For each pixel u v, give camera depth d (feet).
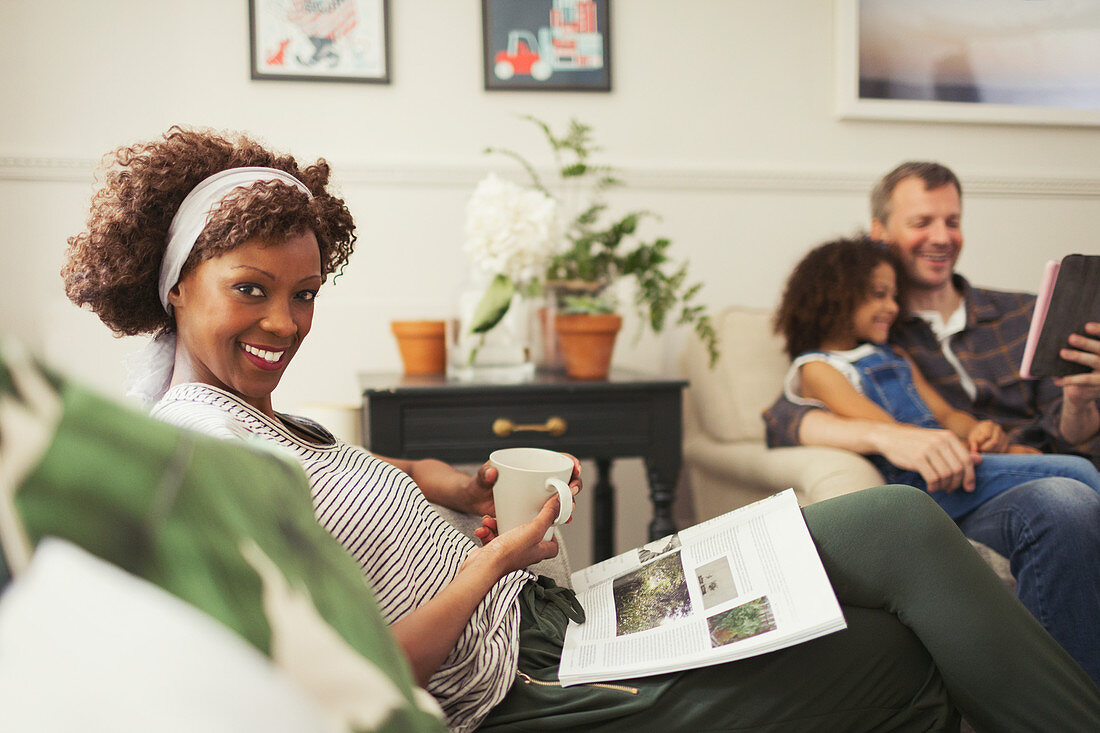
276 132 6.90
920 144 7.88
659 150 7.47
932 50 7.75
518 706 2.79
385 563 2.75
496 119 7.20
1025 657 2.68
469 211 5.81
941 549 2.81
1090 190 8.09
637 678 2.72
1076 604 4.24
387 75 6.99
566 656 2.85
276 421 2.80
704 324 5.98
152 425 1.24
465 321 5.94
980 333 6.21
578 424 5.59
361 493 2.81
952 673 2.73
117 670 1.01
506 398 5.50
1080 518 4.25
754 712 2.68
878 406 5.48
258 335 2.70
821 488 4.64
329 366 7.10
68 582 1.05
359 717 1.20
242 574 1.18
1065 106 7.99
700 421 6.70
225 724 1.02
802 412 5.45
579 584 3.37
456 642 2.68
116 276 2.72
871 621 2.81
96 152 6.64
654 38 7.41
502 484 3.13
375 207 7.09
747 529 3.17
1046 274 4.74
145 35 6.68
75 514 1.08
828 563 2.89
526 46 7.18
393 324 6.36
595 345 5.84
